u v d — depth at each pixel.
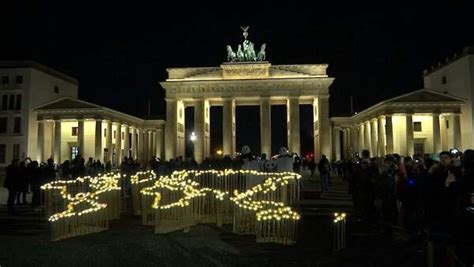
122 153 96.62
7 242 18.17
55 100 83.50
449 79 85.38
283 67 89.94
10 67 83.00
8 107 82.75
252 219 19.66
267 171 26.78
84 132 87.00
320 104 89.06
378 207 20.27
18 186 27.25
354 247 16.70
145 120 107.38
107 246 17.19
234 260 14.66
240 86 90.12
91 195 21.84
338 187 45.44
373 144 88.31
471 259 11.55
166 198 21.80
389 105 78.75
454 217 11.87
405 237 18.56
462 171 12.18
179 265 14.12
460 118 78.50
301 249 16.36
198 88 90.75
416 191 17.59
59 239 18.64
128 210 28.89
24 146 81.19
